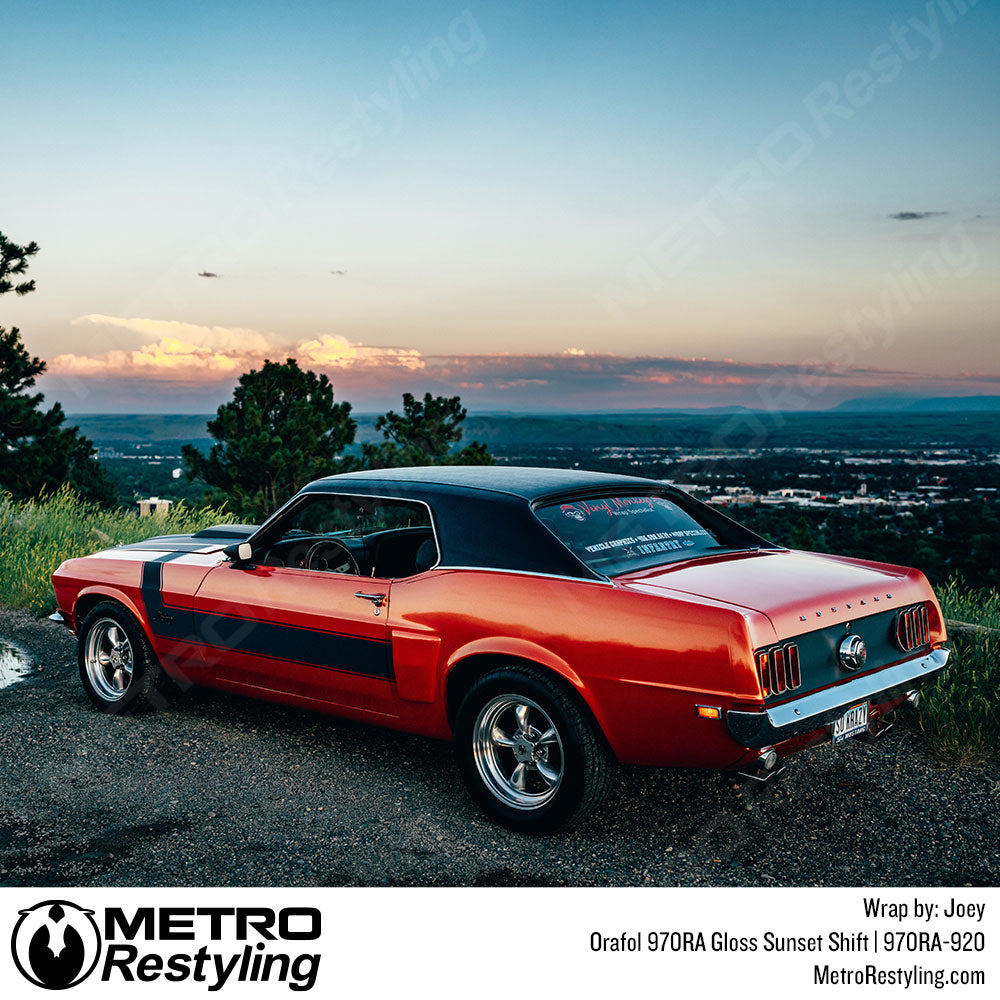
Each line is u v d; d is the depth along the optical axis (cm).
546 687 343
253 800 396
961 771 412
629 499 416
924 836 352
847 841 349
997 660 522
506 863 336
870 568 395
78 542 1079
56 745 468
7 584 892
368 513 428
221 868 335
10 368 1917
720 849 345
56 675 610
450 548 388
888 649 362
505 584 363
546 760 358
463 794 400
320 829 366
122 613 510
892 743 448
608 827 365
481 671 376
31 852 349
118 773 429
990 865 329
